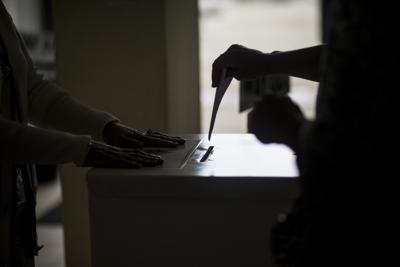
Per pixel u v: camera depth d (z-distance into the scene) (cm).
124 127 246
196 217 208
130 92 393
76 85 397
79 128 243
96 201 210
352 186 165
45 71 826
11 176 224
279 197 204
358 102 163
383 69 162
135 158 217
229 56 245
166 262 211
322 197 167
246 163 219
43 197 662
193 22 431
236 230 207
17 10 974
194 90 440
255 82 278
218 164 218
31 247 236
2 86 226
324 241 168
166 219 209
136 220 210
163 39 384
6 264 222
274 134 182
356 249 167
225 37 1548
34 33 895
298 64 239
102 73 394
